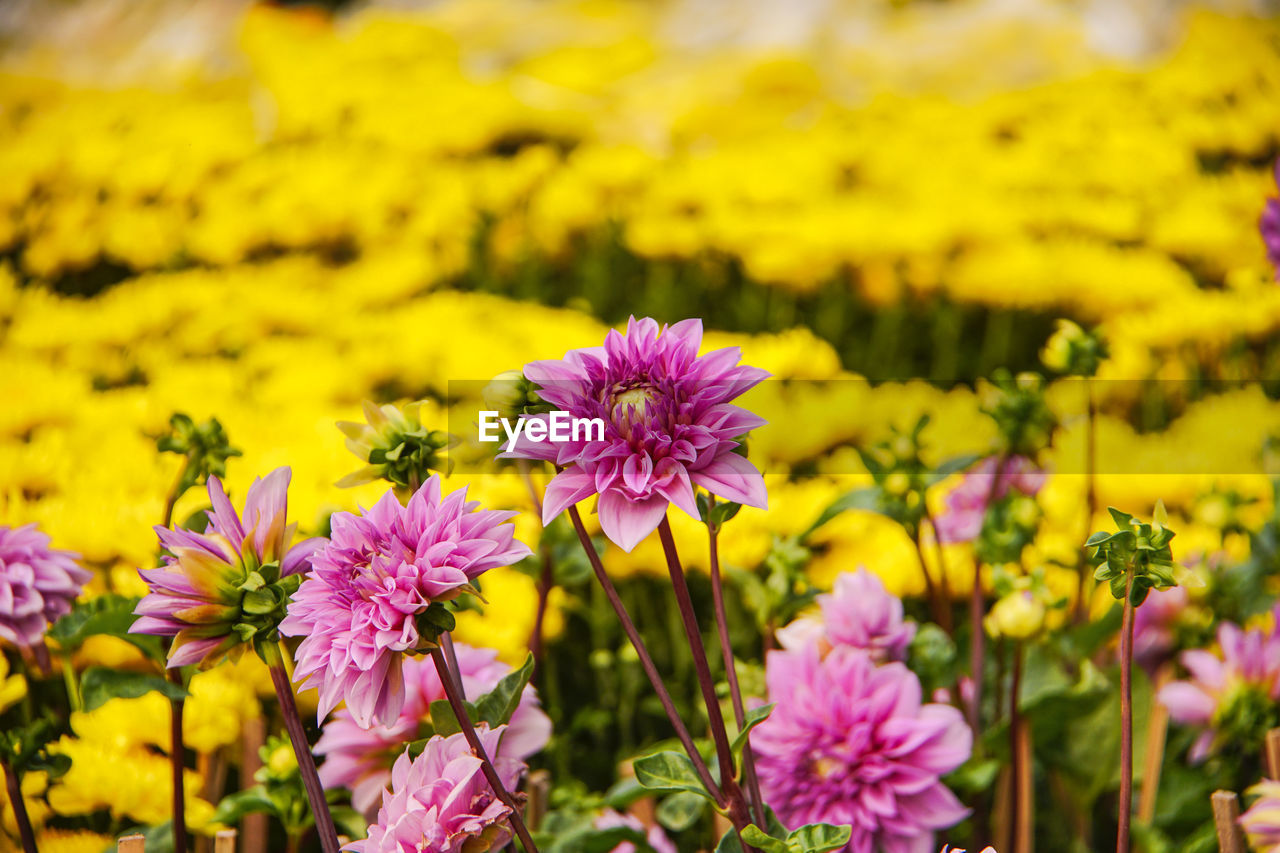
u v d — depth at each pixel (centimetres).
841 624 150
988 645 166
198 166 413
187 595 124
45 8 713
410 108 459
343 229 399
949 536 170
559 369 124
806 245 370
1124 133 448
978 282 359
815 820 143
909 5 727
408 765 128
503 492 201
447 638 133
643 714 209
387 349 294
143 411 234
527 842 127
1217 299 316
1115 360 306
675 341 124
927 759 143
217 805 158
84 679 135
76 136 433
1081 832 163
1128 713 128
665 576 204
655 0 771
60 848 150
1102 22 660
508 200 421
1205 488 174
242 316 320
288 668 126
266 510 127
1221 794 139
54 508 170
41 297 321
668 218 409
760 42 688
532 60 646
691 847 164
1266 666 153
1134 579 127
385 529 123
